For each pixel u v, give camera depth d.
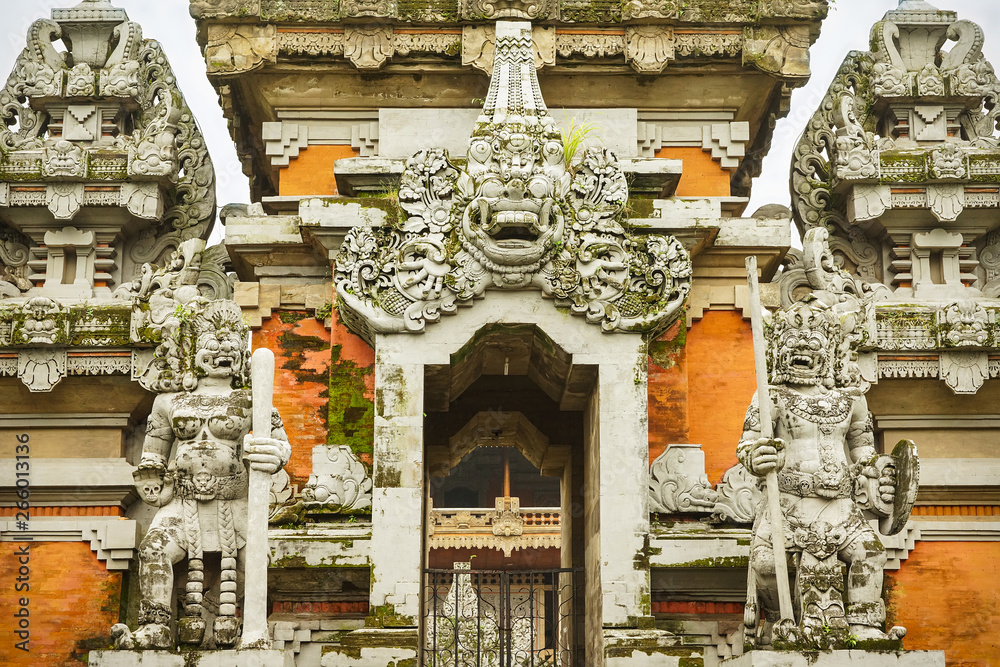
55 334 14.50
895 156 15.51
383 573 12.56
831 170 16.00
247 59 15.48
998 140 15.65
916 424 15.30
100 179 15.34
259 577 11.11
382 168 14.30
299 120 16.00
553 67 15.68
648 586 12.65
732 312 15.11
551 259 13.37
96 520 14.57
